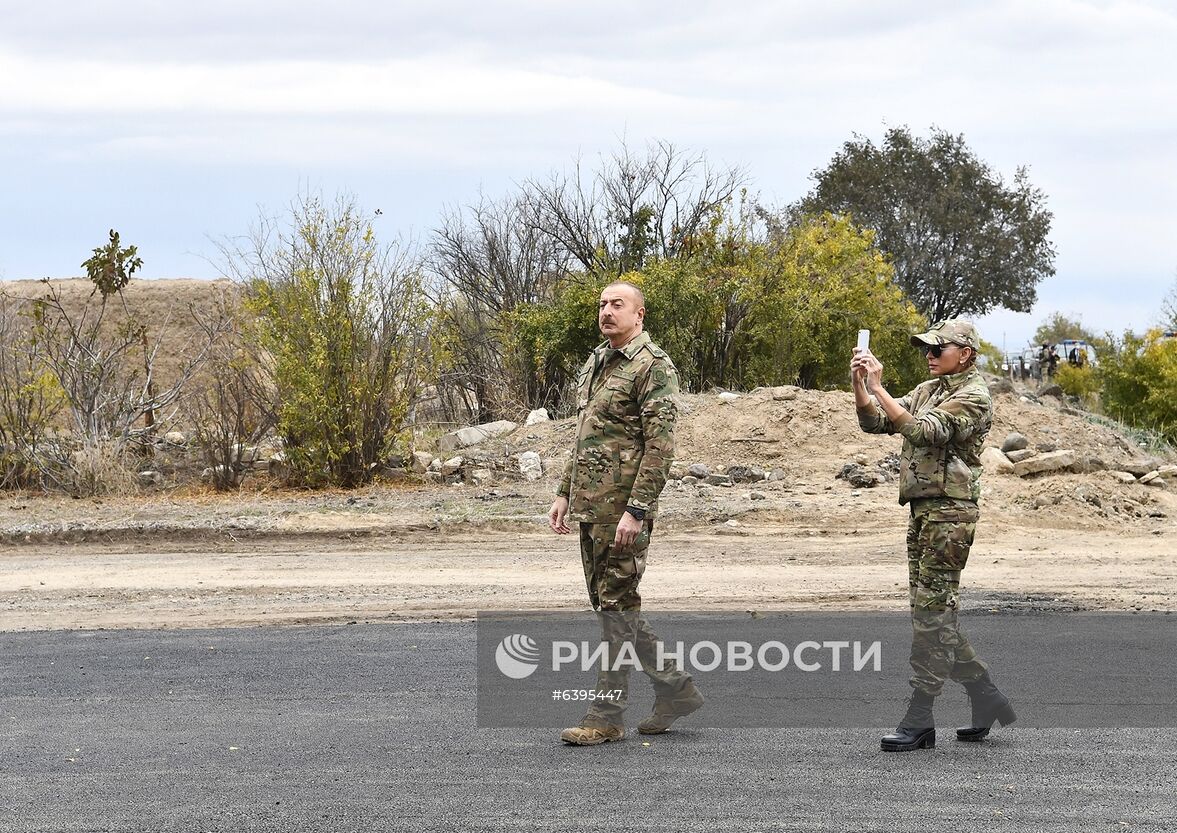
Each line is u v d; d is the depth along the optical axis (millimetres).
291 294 17469
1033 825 4906
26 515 15219
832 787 5387
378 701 7090
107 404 18406
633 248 27375
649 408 5875
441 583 11289
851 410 19062
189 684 7625
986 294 54031
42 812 5277
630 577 6027
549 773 5645
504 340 24672
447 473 17641
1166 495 16141
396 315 17812
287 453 17234
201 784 5609
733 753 5918
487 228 27344
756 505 15023
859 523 14375
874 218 54969
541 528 14328
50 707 7133
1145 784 5410
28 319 20094
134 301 32281
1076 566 11969
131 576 11953
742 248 27391
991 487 15945
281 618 9797
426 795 5363
